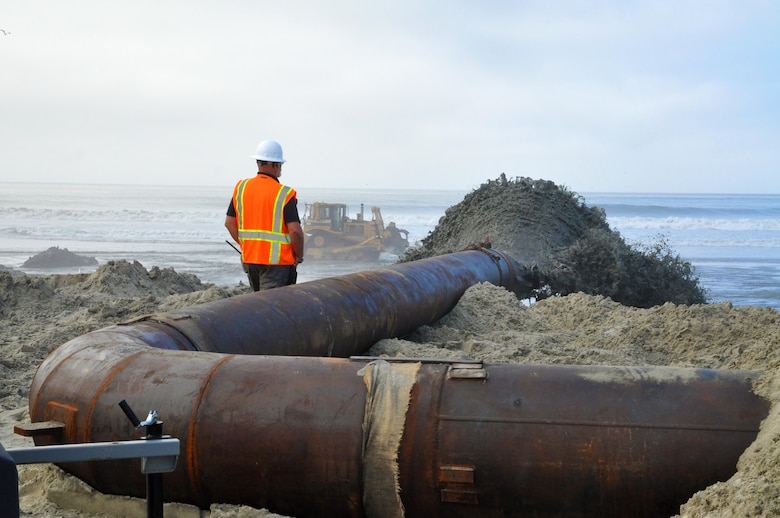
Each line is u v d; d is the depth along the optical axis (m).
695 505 3.20
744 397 3.51
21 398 6.47
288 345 6.16
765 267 33.88
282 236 7.46
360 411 3.74
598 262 16.56
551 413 3.56
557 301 11.41
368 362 4.00
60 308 10.16
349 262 37.03
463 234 19.88
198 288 13.41
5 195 139.88
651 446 3.42
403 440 3.62
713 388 3.56
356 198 155.38
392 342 7.89
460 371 3.79
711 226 66.50
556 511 3.51
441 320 9.98
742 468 3.27
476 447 3.54
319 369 3.99
